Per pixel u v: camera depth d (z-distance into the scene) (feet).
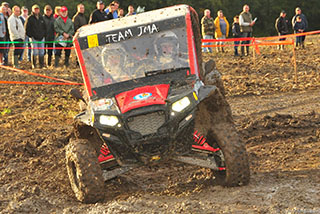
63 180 37.32
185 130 29.96
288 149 40.52
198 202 28.43
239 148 30.19
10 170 40.75
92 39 33.47
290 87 76.89
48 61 105.40
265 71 94.94
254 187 30.50
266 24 308.19
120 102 30.48
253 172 34.30
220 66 104.68
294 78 85.51
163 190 33.99
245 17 123.95
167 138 29.30
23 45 108.17
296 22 136.15
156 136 29.07
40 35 98.94
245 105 64.59
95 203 30.78
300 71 93.50
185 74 32.73
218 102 31.17
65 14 100.99
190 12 36.11
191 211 27.22
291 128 48.14
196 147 31.83
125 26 34.24
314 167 34.04
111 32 33.81
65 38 101.76
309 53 121.70
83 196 30.60
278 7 305.32
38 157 44.45
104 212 28.19
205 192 31.32
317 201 26.94
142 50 33.58
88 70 33.04
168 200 30.58
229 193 29.96
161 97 30.14
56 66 104.78
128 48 33.58
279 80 84.23
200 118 31.81
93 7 260.62
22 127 57.62
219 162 31.71
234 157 30.01
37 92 79.61
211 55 129.18
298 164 35.53
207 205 28.04
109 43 33.55
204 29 135.95
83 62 33.17
